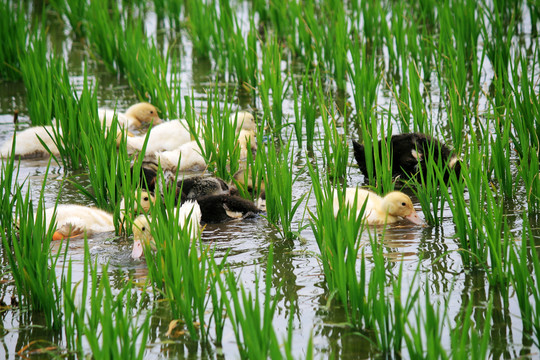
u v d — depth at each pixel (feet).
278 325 27.40
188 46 83.76
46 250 29.81
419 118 49.26
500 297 28.84
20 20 74.08
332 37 70.69
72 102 52.54
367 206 38.78
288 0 82.02
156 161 50.16
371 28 78.43
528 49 72.49
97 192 40.60
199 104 63.31
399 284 25.26
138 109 60.03
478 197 34.86
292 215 36.35
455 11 70.64
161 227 30.66
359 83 55.31
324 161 46.83
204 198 39.99
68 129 49.60
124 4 96.63
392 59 71.20
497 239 29.68
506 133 40.55
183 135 53.67
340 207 30.27
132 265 33.58
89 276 32.17
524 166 39.55
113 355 22.33
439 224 37.68
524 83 46.42
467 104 56.95
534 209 37.86
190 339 26.58
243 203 40.06
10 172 36.01
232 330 27.09
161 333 27.14
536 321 25.14
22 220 31.60
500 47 64.59
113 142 42.83
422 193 37.86
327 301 28.96
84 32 89.71
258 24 87.35
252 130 56.49
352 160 49.80
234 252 34.68
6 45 72.95
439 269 31.65
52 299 27.58
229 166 48.44
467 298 28.84
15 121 58.08
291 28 78.79
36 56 61.46
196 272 26.63
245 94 67.10
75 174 48.24
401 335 25.04
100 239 37.11
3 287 31.42
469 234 31.81
